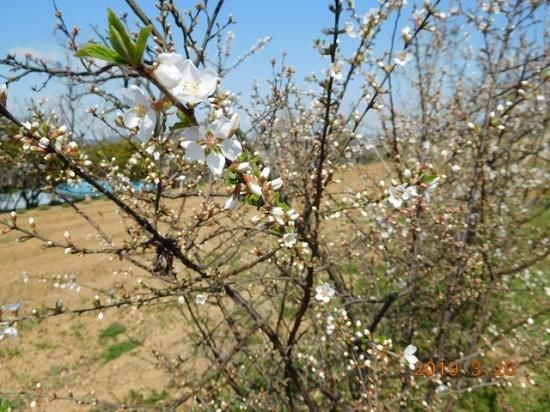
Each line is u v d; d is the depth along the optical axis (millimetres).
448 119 4883
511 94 3420
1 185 16734
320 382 3377
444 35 4809
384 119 3887
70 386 5852
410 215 3105
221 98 1256
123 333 6867
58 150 1563
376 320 3344
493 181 4562
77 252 2049
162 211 2432
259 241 3570
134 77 2285
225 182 1412
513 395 4379
